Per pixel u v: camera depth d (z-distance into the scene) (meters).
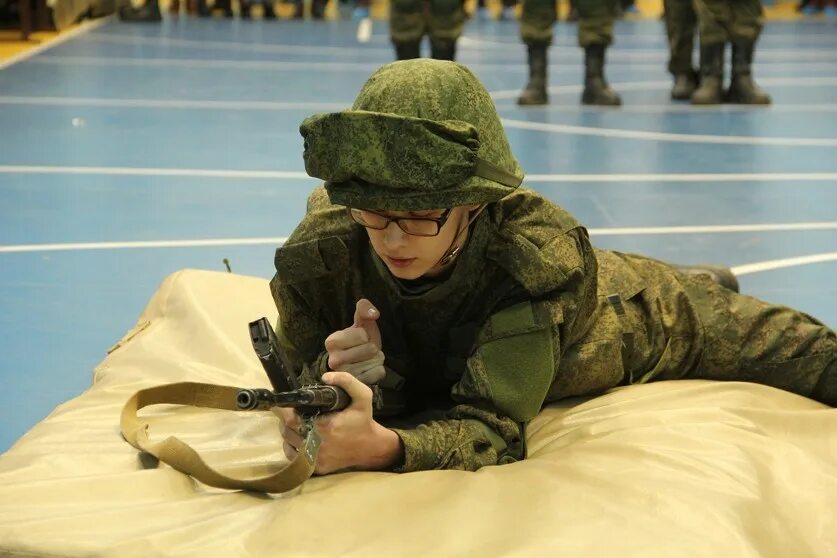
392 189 2.35
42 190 6.84
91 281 5.22
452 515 2.31
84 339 4.54
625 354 3.04
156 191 6.89
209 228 6.13
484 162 2.41
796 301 5.05
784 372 3.14
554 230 2.70
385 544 2.22
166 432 2.93
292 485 2.45
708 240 6.02
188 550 2.21
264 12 17.70
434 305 2.72
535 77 10.43
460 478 2.47
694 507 2.36
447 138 2.34
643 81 12.19
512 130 9.12
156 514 2.40
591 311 2.87
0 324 4.67
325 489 2.44
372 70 12.36
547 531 2.26
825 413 2.85
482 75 12.35
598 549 2.21
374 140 2.32
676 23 10.80
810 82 12.23
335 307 2.86
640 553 2.20
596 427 2.79
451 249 2.56
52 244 5.77
